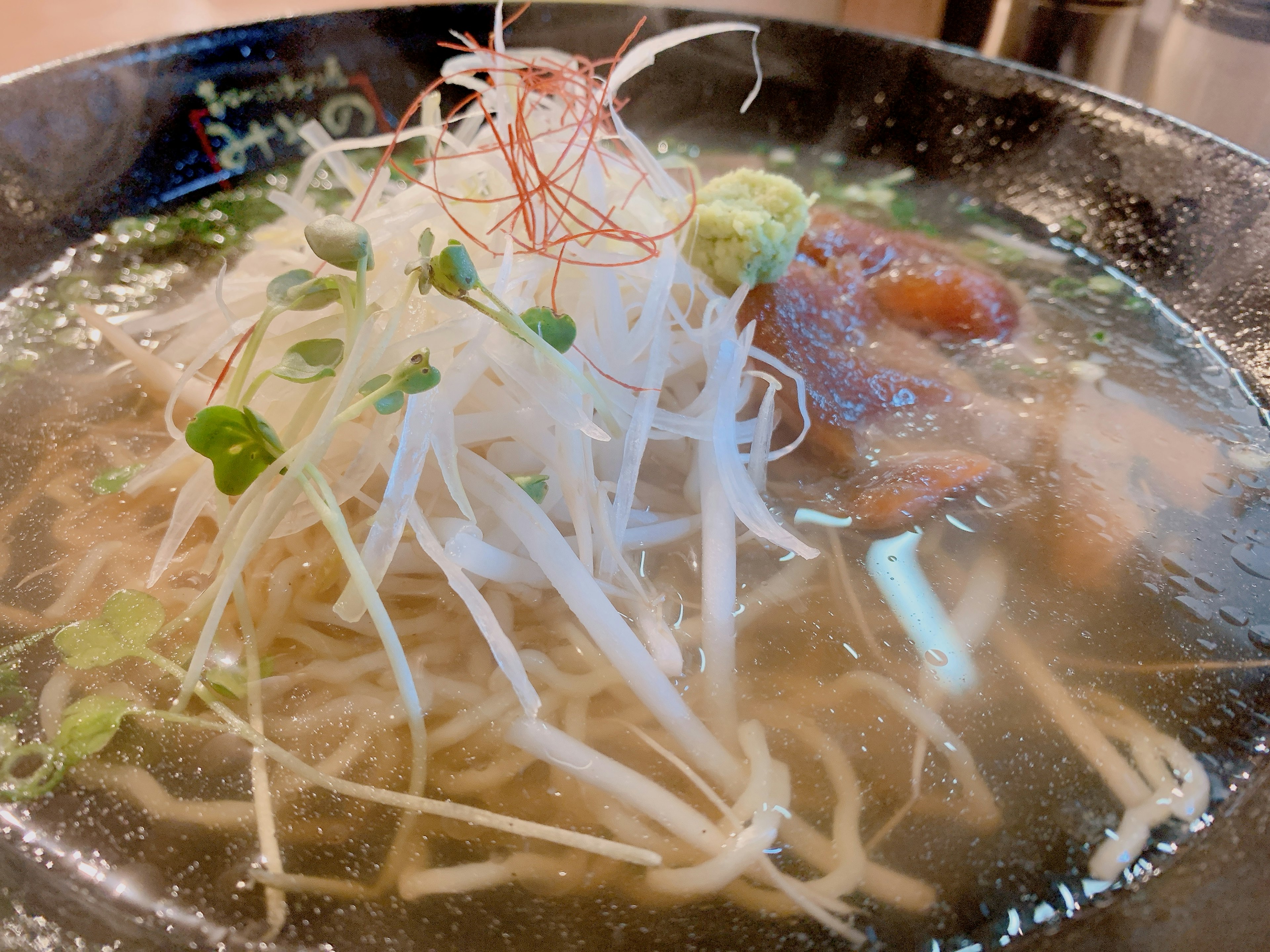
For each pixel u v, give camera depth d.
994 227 0.20
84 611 0.12
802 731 0.11
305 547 0.12
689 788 0.10
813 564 0.13
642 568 0.13
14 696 0.11
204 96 0.20
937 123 0.21
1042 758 0.11
